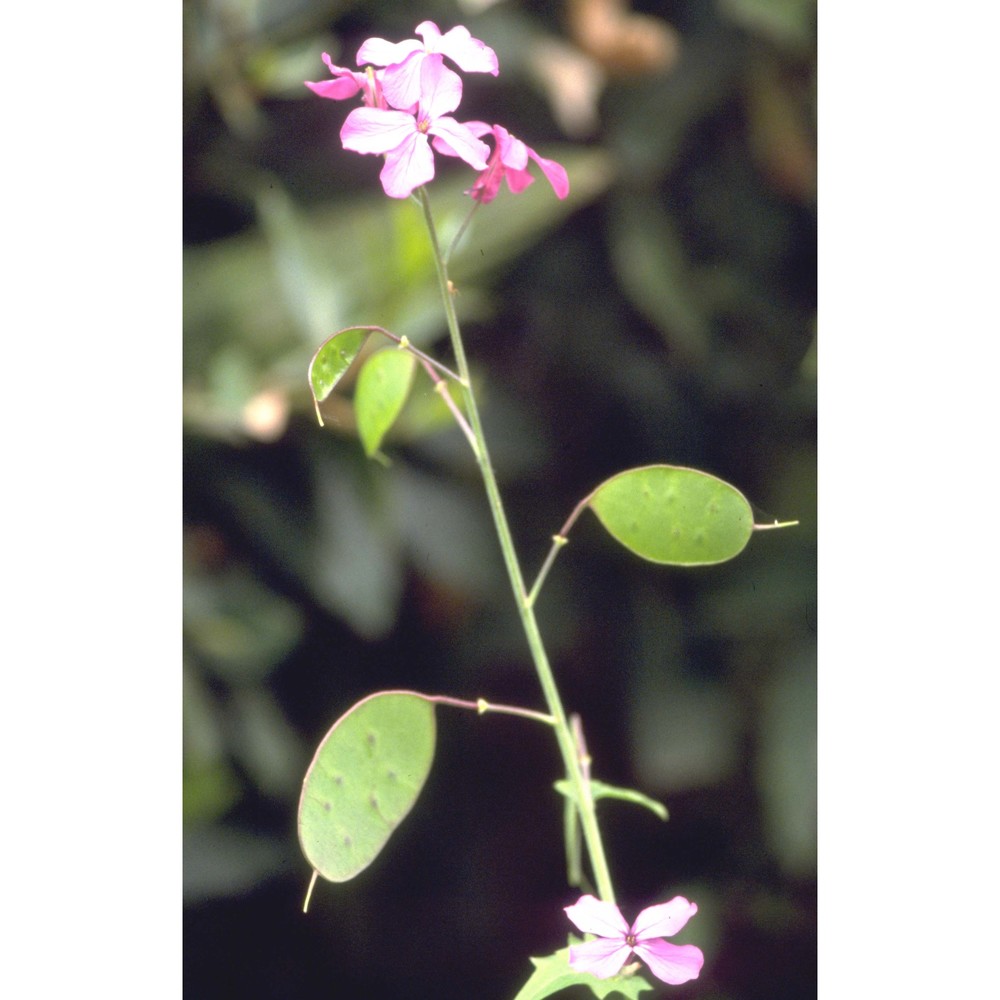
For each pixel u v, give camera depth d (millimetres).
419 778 837
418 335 980
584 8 1016
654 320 1025
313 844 823
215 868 988
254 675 989
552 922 1034
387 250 988
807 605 1021
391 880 1034
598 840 848
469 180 997
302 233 976
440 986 1028
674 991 1015
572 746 847
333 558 980
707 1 1027
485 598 1028
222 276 989
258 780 991
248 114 994
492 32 1009
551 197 1000
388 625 981
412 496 1008
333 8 993
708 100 1028
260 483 984
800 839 1007
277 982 1011
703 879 1032
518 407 1033
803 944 1020
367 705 830
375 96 839
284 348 980
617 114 1026
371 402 876
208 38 985
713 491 842
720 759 1026
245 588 986
